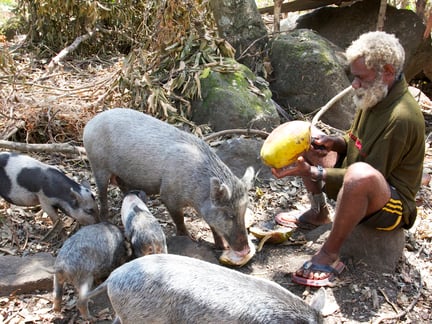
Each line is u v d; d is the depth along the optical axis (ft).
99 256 10.31
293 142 10.92
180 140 12.23
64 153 16.60
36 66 25.50
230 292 8.16
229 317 8.02
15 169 13.05
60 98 19.31
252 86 18.71
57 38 27.66
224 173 11.75
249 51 21.01
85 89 20.75
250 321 7.98
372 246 11.69
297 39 20.18
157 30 19.67
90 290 10.15
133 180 12.70
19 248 12.64
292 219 13.43
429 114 22.00
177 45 19.72
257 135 17.63
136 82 18.86
